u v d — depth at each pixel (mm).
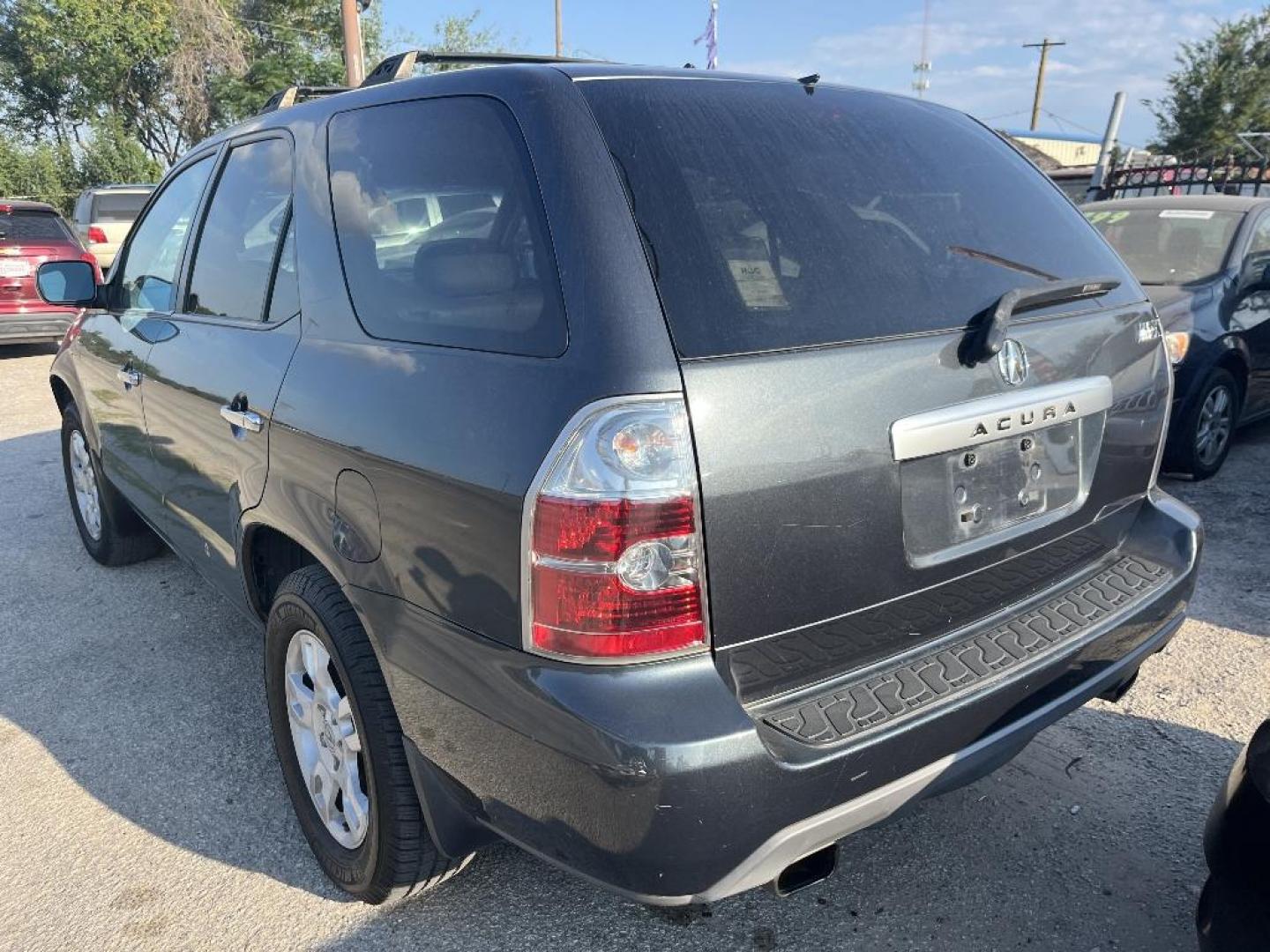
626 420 1611
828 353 1788
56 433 7391
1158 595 2342
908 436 1860
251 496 2598
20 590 4469
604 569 1616
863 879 2510
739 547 1684
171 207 3568
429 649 1905
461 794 1934
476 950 2305
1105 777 2889
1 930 2404
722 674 1706
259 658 3785
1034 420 2090
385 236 2217
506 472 1703
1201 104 31016
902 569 1909
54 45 29656
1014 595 2199
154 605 4277
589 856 1701
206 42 29828
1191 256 5984
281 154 2740
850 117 2326
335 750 2430
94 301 3918
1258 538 4703
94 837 2748
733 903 2445
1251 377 5750
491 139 2018
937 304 1998
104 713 3398
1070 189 14109
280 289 2594
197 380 2896
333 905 2465
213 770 3055
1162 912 2373
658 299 1705
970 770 1945
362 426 2053
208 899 2498
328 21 32688
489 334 1869
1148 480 2582
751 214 1905
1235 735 3090
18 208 10055
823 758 1688
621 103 1995
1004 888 2465
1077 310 2264
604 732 1593
